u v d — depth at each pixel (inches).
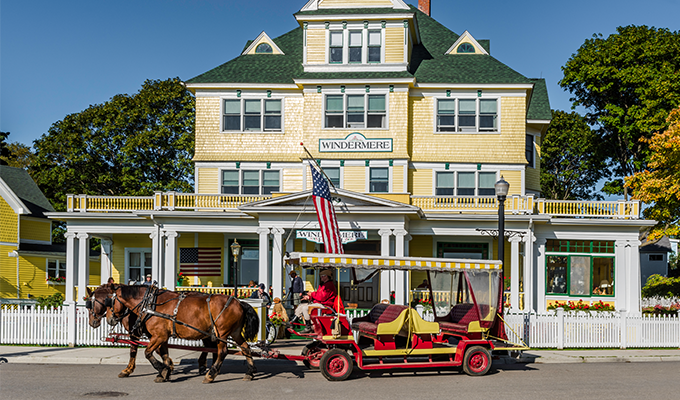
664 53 1545.3
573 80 1696.6
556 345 803.4
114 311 550.9
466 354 580.1
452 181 1220.5
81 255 1157.7
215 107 1249.4
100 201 1173.7
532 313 1057.5
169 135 1819.6
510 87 1212.5
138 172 1813.5
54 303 1135.6
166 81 1892.2
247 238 1248.2
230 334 551.5
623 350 788.0
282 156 1235.2
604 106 1713.8
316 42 1237.7
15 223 1517.0
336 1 1245.7
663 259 2249.0
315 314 557.6
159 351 562.6
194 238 1249.4
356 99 1212.5
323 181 921.5
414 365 566.9
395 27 1223.5
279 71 1270.9
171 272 1123.9
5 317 781.3
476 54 1309.1
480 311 586.6
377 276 1134.4
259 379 559.8
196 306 546.9
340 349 559.8
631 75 1573.6
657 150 1239.5
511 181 1211.2
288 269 1179.9
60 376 567.5
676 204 1230.3
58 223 1932.8
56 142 1860.2
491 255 1220.5
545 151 2224.4
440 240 1229.7
